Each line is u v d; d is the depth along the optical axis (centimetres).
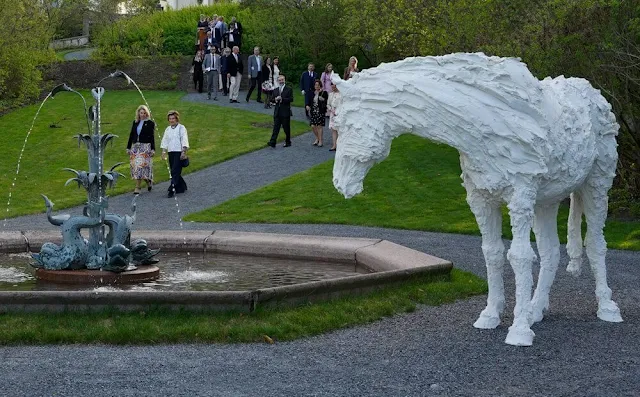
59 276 979
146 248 1055
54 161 2322
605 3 1542
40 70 3797
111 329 724
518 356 690
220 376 626
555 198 774
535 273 1073
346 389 600
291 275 1037
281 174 2108
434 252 1232
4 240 1208
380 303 845
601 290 831
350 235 1413
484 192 739
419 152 2231
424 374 638
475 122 704
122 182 2070
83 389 593
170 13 4772
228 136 2638
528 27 1772
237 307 773
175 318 759
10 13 3166
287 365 656
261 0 3981
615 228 1463
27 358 668
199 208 1752
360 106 704
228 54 3325
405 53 2688
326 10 3781
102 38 4628
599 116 811
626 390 606
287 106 2466
